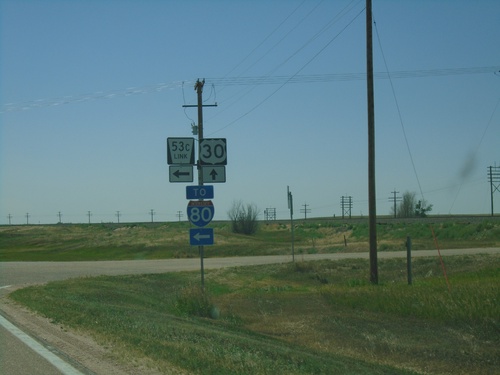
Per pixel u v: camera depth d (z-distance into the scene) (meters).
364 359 12.89
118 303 19.91
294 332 15.84
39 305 17.39
